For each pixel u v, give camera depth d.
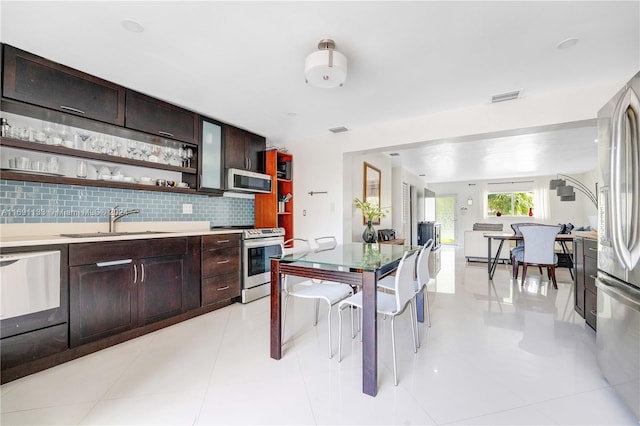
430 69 2.33
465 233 6.59
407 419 1.46
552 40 1.95
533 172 7.94
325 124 3.71
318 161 4.27
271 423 1.44
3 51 1.98
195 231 3.16
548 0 1.59
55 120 2.37
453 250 8.74
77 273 2.05
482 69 2.34
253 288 3.50
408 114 3.35
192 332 2.54
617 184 1.50
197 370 1.92
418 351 2.19
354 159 4.89
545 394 1.66
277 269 2.09
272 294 2.10
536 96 2.84
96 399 1.62
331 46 1.98
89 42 1.97
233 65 2.28
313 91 2.75
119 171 2.79
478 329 2.61
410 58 2.17
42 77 2.14
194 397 1.64
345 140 4.03
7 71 1.99
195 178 3.29
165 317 2.62
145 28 1.82
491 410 1.53
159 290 2.57
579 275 2.89
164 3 1.61
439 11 1.67
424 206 9.40
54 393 1.67
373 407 1.55
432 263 6.22
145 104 2.77
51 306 1.91
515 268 4.75
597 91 2.60
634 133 1.39
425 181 9.90
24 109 2.14
